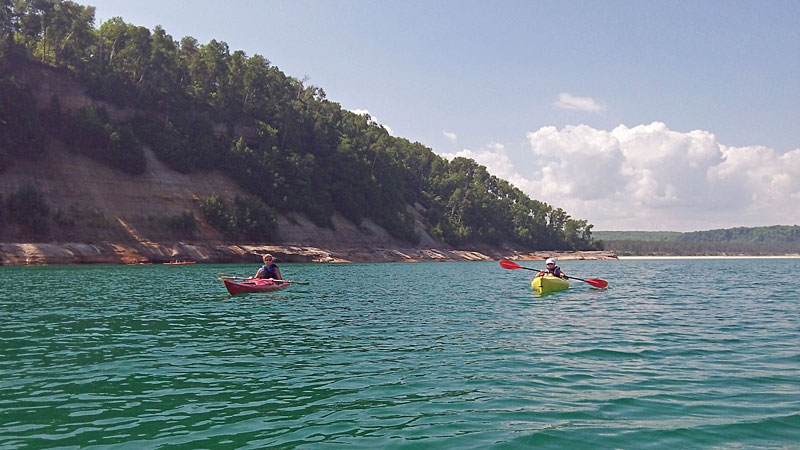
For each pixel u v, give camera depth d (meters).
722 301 22.12
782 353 10.80
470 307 19.06
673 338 12.55
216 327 14.04
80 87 68.56
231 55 90.38
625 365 9.67
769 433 6.17
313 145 97.38
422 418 6.71
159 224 61.78
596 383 8.41
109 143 63.44
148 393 7.82
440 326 14.43
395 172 111.38
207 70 85.56
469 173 151.12
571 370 9.28
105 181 61.62
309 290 25.92
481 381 8.52
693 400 7.49
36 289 24.42
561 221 157.00
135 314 16.38
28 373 8.95
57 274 35.75
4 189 54.25
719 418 6.70
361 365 9.68
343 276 39.66
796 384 8.35
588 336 12.80
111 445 5.77
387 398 7.60
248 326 14.27
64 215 54.78
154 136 70.62
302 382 8.47
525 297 22.95
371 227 95.19
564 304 20.16
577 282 32.50
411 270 53.47
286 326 14.33
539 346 11.52
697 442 5.90
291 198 80.81
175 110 76.38
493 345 11.62
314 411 6.99
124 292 23.45
